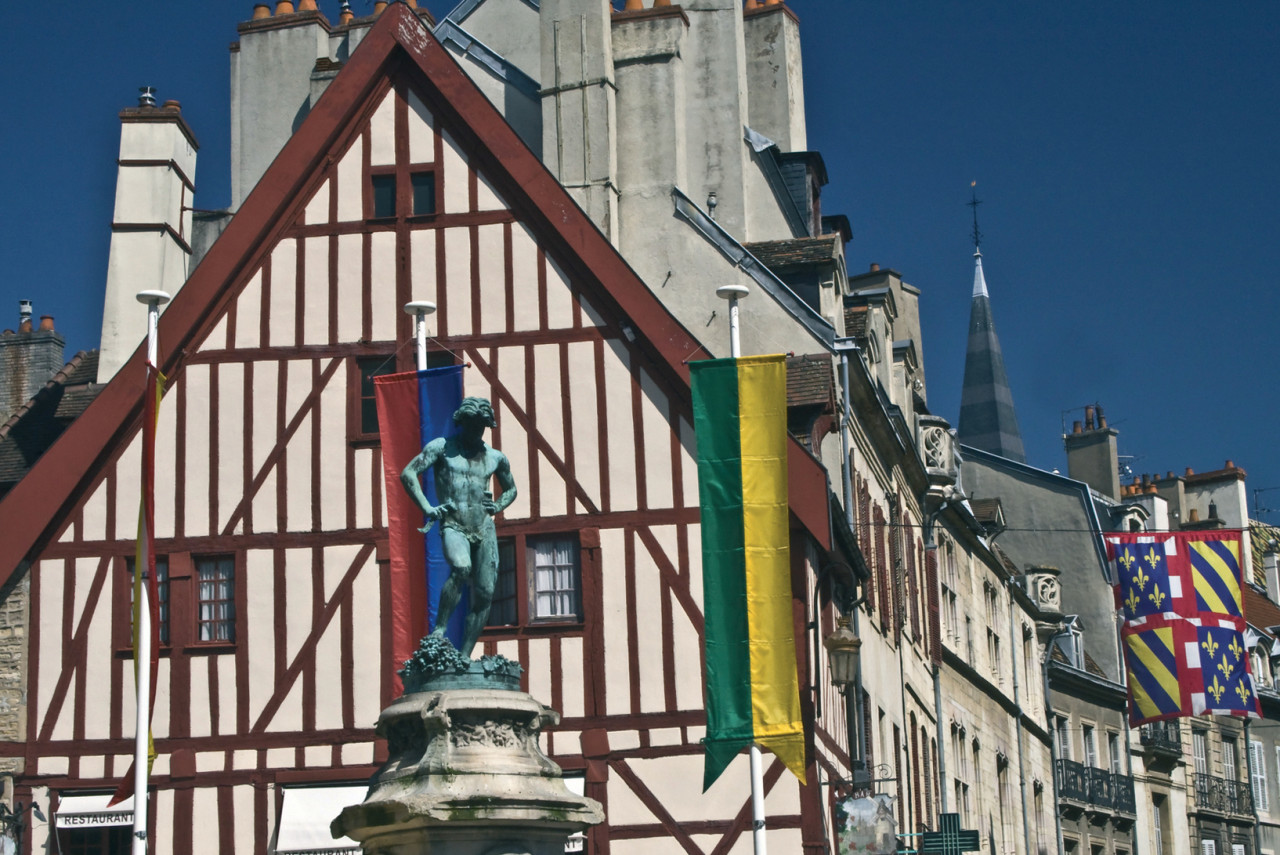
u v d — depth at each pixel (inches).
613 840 935.7
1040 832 1777.8
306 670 968.9
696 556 963.3
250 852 949.2
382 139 1030.4
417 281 1011.9
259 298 1015.0
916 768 1289.4
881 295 1311.5
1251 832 2233.0
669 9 1171.3
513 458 984.9
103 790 962.7
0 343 1393.9
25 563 986.7
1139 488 2357.3
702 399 880.3
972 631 1600.6
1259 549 2591.0
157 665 972.6
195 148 1208.2
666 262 1136.2
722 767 850.1
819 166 1371.8
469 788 629.0
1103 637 2041.1
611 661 956.6
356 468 990.4
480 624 673.6
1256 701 1337.4
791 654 859.4
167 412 1002.7
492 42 1284.4
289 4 1310.3
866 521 1160.8
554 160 1147.3
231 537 986.7
